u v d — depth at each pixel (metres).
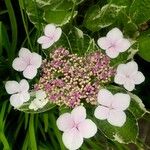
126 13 0.28
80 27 0.31
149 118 0.30
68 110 0.26
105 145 0.28
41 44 0.29
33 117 0.27
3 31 0.29
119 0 0.28
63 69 0.26
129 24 0.29
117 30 0.26
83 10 0.32
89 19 0.29
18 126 0.29
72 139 0.24
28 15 0.29
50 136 0.28
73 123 0.24
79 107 0.24
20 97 0.27
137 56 0.33
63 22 0.28
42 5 0.29
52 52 0.28
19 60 0.27
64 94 0.26
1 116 0.28
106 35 0.28
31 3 0.29
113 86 0.26
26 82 0.27
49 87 0.26
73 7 0.28
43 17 0.29
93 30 0.29
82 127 0.24
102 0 0.31
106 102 0.24
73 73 0.26
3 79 0.31
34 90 0.28
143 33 0.29
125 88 0.26
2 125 0.27
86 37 0.28
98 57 0.26
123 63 0.27
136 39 0.29
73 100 0.25
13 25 0.29
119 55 0.27
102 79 0.26
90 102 0.26
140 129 0.32
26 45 0.32
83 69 0.26
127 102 0.24
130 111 0.26
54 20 0.29
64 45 0.28
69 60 0.26
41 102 0.26
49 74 0.26
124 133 0.26
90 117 0.26
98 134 0.29
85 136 0.24
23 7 0.29
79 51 0.28
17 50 0.32
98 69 0.26
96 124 0.26
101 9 0.29
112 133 0.26
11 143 0.29
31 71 0.27
